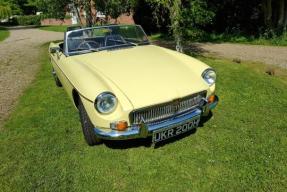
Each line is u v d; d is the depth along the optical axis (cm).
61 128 446
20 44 1580
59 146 394
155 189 305
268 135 395
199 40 1402
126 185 313
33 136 426
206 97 378
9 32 2592
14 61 1030
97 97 317
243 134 400
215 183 307
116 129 326
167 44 1383
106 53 445
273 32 1294
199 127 423
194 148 372
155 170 334
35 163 358
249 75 667
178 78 368
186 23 848
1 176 339
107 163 352
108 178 326
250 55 988
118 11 1012
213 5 1473
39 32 2466
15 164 360
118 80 352
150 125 337
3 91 658
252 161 339
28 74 811
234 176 316
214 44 1291
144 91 336
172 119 349
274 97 529
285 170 321
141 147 381
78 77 371
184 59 432
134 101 324
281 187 296
